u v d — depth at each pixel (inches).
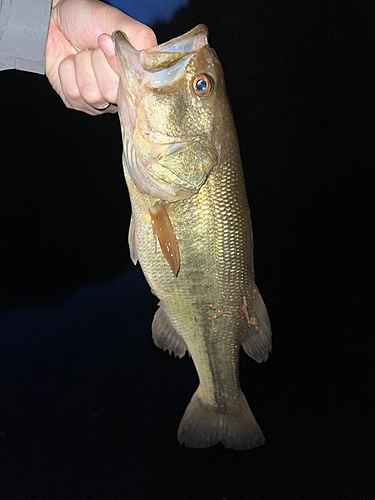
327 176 49.3
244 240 13.4
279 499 24.9
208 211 12.6
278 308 40.4
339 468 26.6
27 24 11.9
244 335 14.8
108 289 40.6
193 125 11.7
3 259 39.8
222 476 25.9
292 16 50.3
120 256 43.9
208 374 15.3
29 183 44.6
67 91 12.7
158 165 11.8
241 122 52.1
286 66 51.7
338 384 32.2
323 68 50.4
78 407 28.3
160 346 15.1
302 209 49.3
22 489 23.4
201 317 14.0
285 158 51.1
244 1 49.1
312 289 41.9
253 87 52.3
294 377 33.1
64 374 30.7
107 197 46.1
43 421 27.2
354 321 37.6
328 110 50.3
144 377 30.8
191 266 13.0
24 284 38.9
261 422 29.7
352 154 47.9
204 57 11.4
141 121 11.4
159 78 11.1
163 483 24.6
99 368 31.4
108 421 27.5
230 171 12.6
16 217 42.5
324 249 46.6
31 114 45.7
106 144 47.6
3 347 32.9
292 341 36.6
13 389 29.3
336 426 29.4
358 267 42.9
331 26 49.2
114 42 10.8
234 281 13.6
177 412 28.4
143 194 12.5
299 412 30.3
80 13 12.0
